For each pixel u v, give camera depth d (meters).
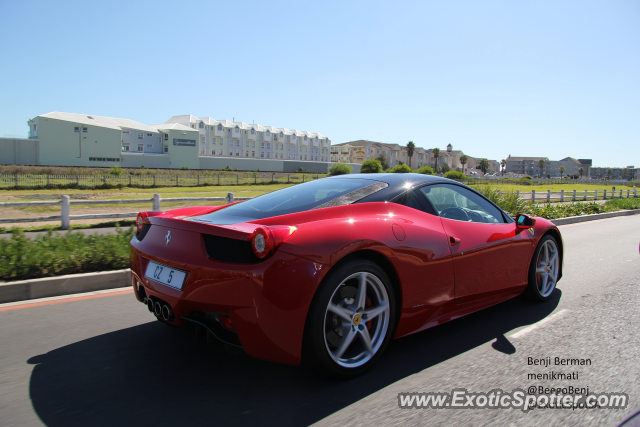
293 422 1.95
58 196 22.09
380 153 127.44
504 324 3.30
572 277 5.01
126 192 27.31
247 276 2.02
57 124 68.06
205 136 93.38
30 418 1.96
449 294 2.80
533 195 18.20
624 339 3.03
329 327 2.28
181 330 3.12
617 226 11.38
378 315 2.46
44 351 2.74
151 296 2.46
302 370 2.48
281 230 2.09
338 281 2.18
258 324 2.02
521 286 3.51
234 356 2.67
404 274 2.51
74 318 3.38
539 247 3.67
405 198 2.83
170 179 42.31
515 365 2.59
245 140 100.94
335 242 2.20
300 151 114.12
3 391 2.22
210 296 2.10
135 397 2.17
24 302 3.79
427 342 2.93
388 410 2.06
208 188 33.91
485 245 3.05
